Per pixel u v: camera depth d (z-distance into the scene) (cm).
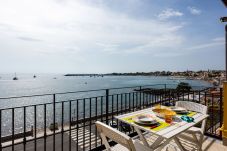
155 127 174
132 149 134
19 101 6719
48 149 1689
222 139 322
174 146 293
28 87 11931
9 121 4056
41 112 4466
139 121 188
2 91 9400
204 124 247
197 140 245
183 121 194
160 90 448
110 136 158
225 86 318
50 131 2022
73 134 1909
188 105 272
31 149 1661
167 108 250
